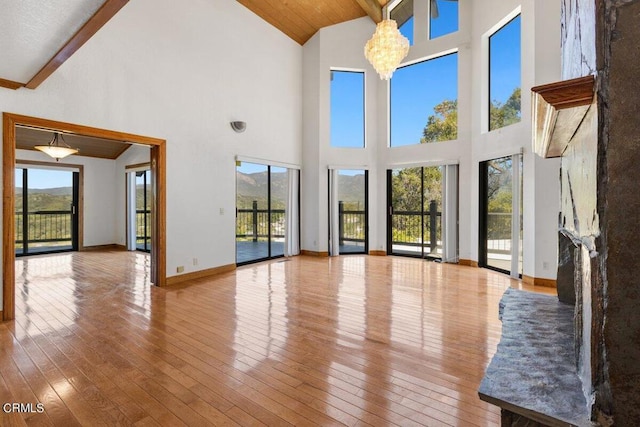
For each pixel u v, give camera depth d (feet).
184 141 15.60
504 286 14.49
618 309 2.71
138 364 7.51
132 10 13.53
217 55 17.21
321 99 22.52
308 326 9.86
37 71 9.25
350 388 6.55
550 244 14.11
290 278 16.21
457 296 13.02
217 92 17.22
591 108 2.96
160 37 14.57
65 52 7.97
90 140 21.99
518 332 5.39
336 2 20.51
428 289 14.08
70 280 15.71
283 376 7.00
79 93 11.92
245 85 18.88
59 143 20.71
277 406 5.97
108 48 12.75
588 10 3.16
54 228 24.08
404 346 8.47
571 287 6.82
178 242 15.37
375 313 11.02
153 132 14.32
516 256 15.65
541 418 3.32
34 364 7.48
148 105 14.10
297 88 22.99
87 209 25.02
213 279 15.99
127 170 25.14
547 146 4.67
